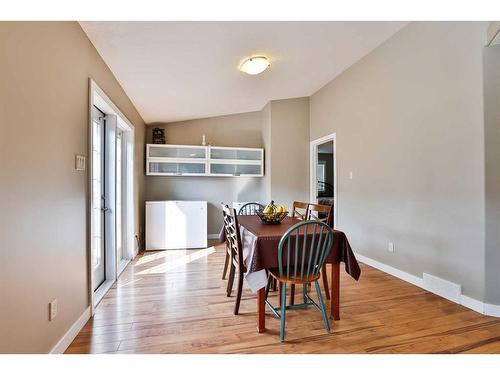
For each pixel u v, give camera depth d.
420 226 2.82
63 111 1.75
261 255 1.95
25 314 1.35
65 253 1.77
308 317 2.19
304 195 5.11
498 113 2.19
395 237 3.16
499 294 2.19
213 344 1.81
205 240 4.64
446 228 2.54
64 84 1.76
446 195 2.54
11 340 1.25
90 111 2.19
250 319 2.15
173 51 2.64
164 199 5.15
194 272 3.31
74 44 1.92
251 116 5.57
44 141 1.52
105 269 2.99
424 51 2.74
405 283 2.95
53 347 1.61
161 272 3.31
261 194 5.50
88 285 2.14
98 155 2.88
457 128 2.42
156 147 4.85
